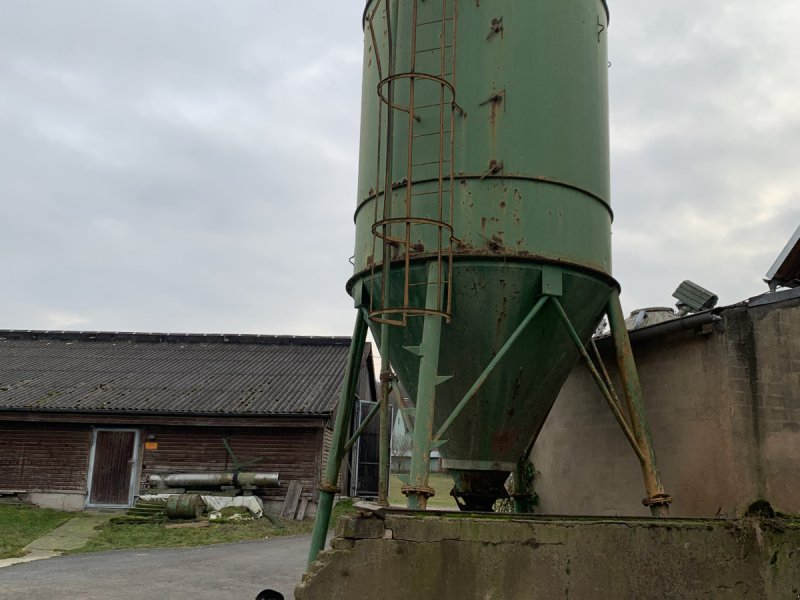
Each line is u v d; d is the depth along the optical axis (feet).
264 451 61.31
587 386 32.76
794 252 28.63
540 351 23.02
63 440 63.10
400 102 23.91
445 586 16.52
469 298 22.08
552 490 34.53
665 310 37.01
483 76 23.17
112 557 40.81
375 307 24.52
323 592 15.64
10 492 62.03
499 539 17.21
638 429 23.80
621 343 24.63
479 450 23.86
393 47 24.26
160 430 62.69
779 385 25.31
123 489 61.77
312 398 63.62
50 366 76.02
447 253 21.98
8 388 67.92
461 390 23.08
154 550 43.70
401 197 23.17
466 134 22.80
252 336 85.20
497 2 23.76
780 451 24.72
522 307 22.30
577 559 18.08
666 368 27.73
